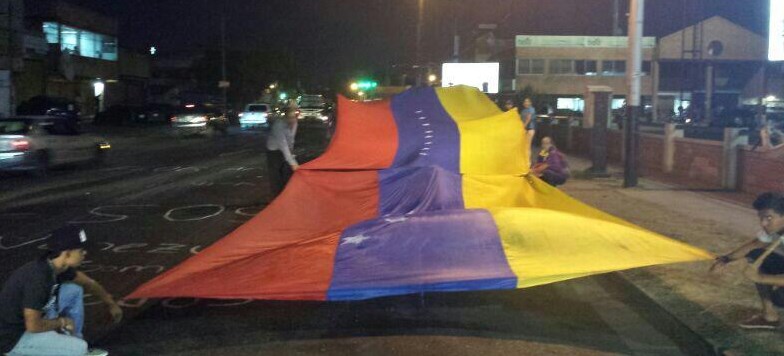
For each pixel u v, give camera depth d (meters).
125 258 10.16
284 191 8.10
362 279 7.09
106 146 23.98
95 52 57.41
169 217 13.46
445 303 8.12
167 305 7.99
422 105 9.83
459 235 7.55
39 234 11.76
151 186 18.06
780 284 6.30
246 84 82.12
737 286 8.14
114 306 6.38
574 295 8.50
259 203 15.20
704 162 18.06
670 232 11.10
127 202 15.27
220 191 17.12
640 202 14.44
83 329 7.14
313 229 7.66
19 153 19.44
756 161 15.62
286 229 7.66
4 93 36.97
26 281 5.27
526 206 8.54
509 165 8.76
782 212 6.33
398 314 7.70
